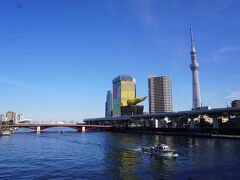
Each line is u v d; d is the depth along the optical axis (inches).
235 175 3048.7
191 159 4065.0
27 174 3262.8
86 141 7598.4
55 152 5191.9
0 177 3125.0
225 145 5669.3
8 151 5364.2
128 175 3152.1
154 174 3174.2
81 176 3142.2
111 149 5561.0
